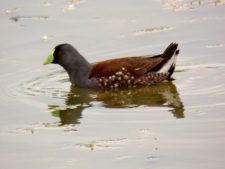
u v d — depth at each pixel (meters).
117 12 20.00
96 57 17.52
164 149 12.06
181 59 17.05
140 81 16.00
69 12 20.16
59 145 12.68
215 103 14.18
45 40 18.52
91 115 14.15
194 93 14.96
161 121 13.45
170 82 15.93
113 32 18.78
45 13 20.20
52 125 13.73
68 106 14.84
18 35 18.95
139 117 13.79
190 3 20.31
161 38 18.25
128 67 16.00
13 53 17.97
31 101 15.27
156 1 20.70
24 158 12.20
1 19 20.00
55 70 17.44
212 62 16.69
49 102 15.19
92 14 19.95
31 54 17.91
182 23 19.02
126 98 15.20
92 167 11.57
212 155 11.67
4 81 16.61
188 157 11.66
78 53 16.38
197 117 13.48
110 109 14.45
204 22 18.95
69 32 18.91
